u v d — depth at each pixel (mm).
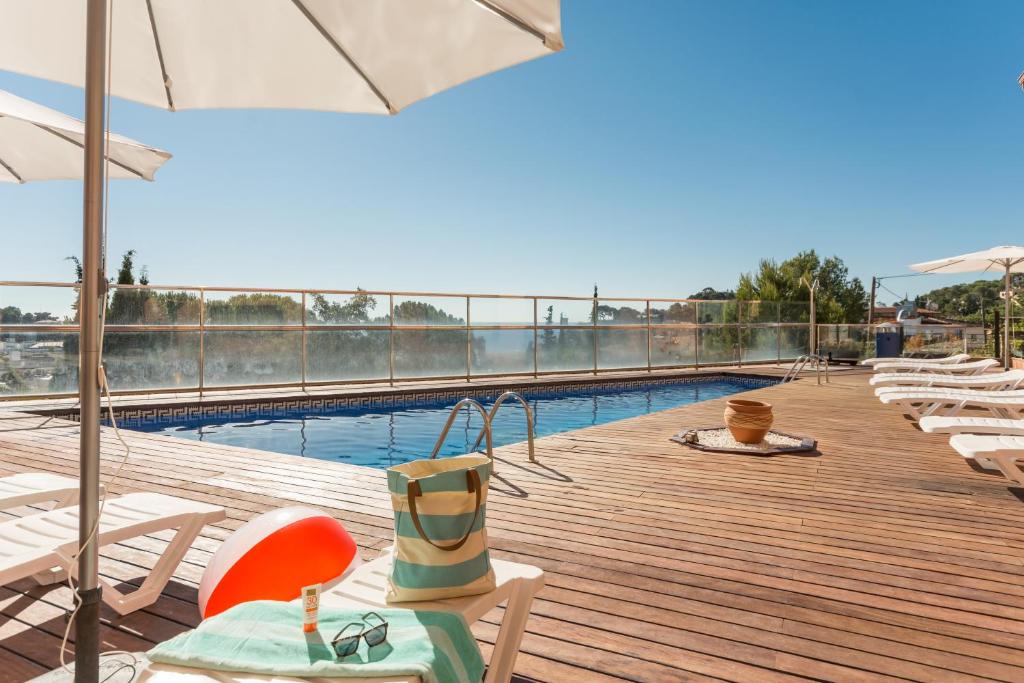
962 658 1933
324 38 1694
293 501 3699
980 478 4270
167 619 2188
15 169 2824
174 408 7832
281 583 1854
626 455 5008
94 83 1251
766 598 2365
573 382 11125
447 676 1199
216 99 1927
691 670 1862
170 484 4105
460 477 1513
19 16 1773
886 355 14750
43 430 6090
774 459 4875
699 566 2680
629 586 2471
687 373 12688
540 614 2227
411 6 1497
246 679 1122
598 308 12148
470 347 10758
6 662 1914
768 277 24484
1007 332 9328
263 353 9055
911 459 4898
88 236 1254
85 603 1285
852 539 3029
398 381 10070
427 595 1474
